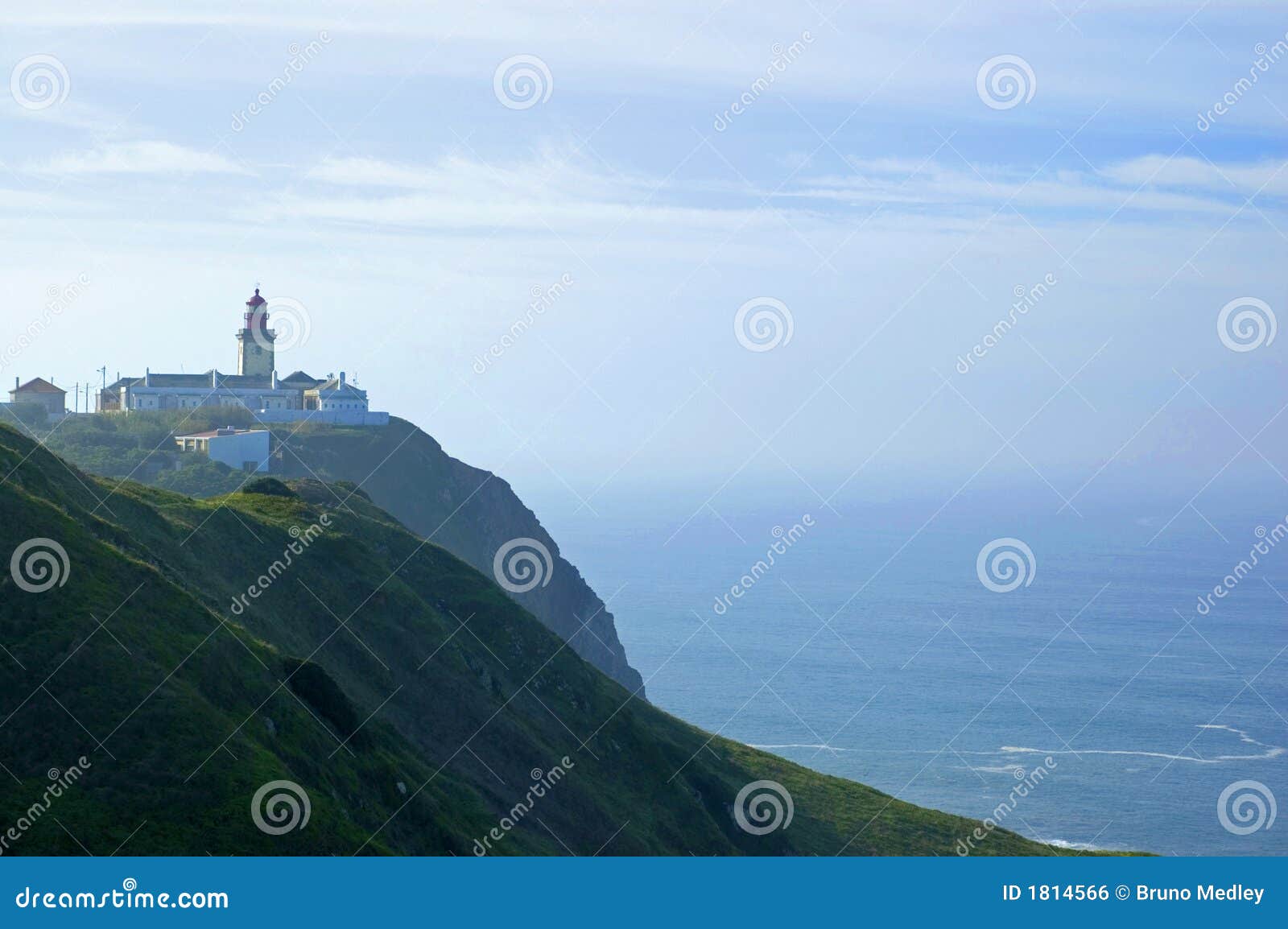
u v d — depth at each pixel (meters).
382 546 91.31
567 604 168.88
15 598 48.91
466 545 172.88
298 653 67.94
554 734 79.00
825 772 168.25
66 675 46.59
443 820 58.00
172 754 45.00
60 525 54.47
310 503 97.44
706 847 76.56
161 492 80.56
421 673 75.62
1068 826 149.50
